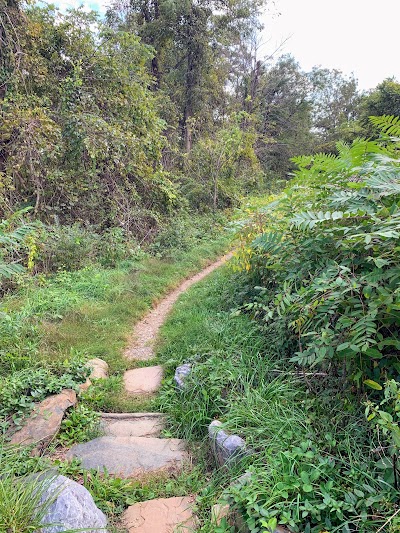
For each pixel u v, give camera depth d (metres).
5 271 3.54
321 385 2.52
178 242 8.80
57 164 7.68
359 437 1.97
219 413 2.74
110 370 3.81
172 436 2.73
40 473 1.98
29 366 3.32
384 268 2.11
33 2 7.59
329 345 2.04
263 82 23.94
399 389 1.78
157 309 5.63
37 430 2.59
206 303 5.07
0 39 7.03
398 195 2.36
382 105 19.02
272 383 2.71
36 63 7.75
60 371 3.31
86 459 2.44
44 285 5.78
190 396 2.92
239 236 4.30
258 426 2.34
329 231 2.42
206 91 17.28
